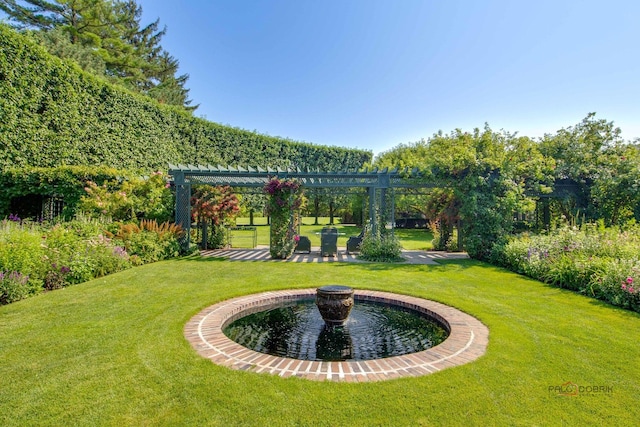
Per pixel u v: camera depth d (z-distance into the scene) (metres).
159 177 10.98
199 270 8.12
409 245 14.70
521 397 2.77
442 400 2.71
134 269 8.10
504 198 10.30
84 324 4.33
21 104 9.96
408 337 4.34
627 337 4.06
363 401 2.69
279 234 10.39
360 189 15.62
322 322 4.89
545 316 4.83
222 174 11.04
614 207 11.52
